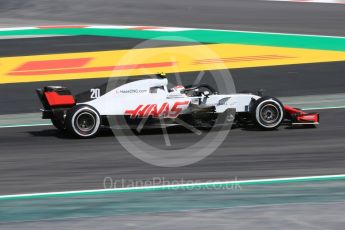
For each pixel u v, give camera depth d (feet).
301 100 176.76
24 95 185.16
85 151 128.77
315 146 129.80
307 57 223.30
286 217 87.45
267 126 142.92
